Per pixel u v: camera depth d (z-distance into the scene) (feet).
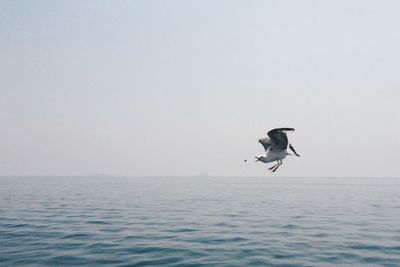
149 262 48.14
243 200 155.53
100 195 184.24
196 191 239.71
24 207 116.47
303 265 47.14
